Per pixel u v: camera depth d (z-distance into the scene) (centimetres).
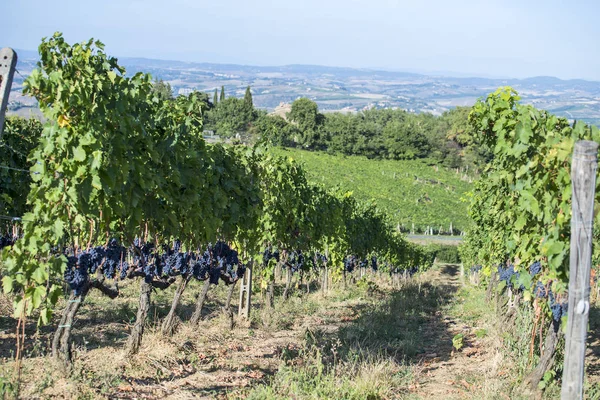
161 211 800
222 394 707
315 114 10400
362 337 1145
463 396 752
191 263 922
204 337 1003
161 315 1190
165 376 755
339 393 700
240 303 1267
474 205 1619
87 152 614
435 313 1680
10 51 553
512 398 711
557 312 661
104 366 740
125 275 759
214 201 960
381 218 2659
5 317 984
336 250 1988
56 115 605
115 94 652
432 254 4516
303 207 1466
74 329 973
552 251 608
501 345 967
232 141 1195
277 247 1372
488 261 1519
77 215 629
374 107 15775
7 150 1044
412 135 9725
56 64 615
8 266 589
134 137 713
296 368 803
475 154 9062
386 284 3097
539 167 682
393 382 787
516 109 727
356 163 8425
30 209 1105
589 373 867
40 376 660
